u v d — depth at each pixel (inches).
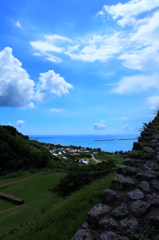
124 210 153.4
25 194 1214.9
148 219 140.3
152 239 124.4
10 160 1987.0
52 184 1454.2
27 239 247.1
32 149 2476.6
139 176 191.2
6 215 749.9
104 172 1211.9
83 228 154.6
